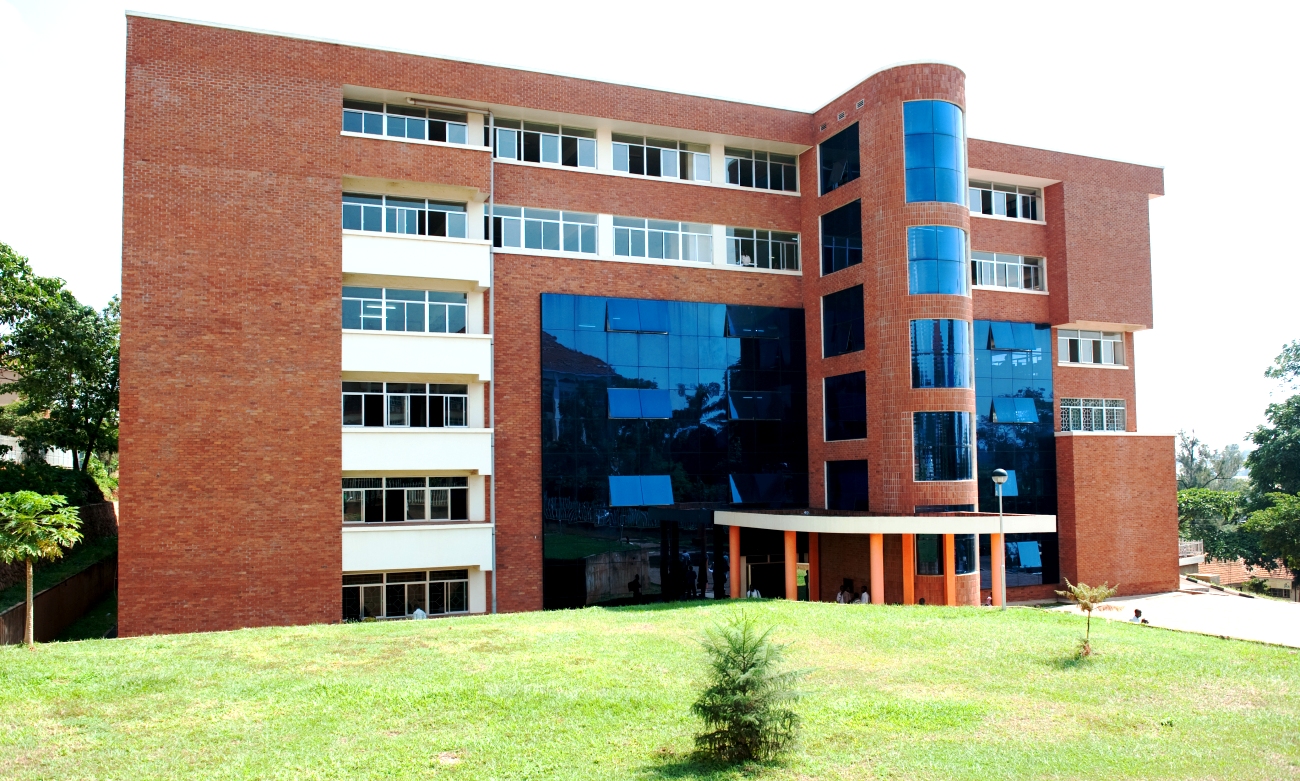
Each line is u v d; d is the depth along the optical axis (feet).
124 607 75.72
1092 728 45.27
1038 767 39.14
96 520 125.70
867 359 97.14
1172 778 38.17
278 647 59.67
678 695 48.75
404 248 88.12
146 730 42.70
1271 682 53.83
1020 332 115.65
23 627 80.48
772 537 102.99
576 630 65.87
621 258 98.84
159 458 77.61
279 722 43.93
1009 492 111.75
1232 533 177.27
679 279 101.81
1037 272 119.55
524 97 93.61
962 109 96.94
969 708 47.93
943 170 94.12
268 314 81.82
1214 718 46.88
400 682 50.47
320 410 82.99
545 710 46.16
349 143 85.81
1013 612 76.33
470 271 90.48
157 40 80.38
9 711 44.88
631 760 39.58
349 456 85.20
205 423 79.20
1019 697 50.52
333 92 85.76
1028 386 115.14
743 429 102.99
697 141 105.40
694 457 99.81
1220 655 60.23
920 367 92.53
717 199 105.19
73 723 43.45
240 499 79.71
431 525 87.40
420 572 88.69
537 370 93.91
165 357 78.43
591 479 94.53
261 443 80.74
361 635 63.98
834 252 103.76
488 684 50.16
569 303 95.66
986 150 112.78
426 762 39.06
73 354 124.36
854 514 88.22
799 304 108.37
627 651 58.59
